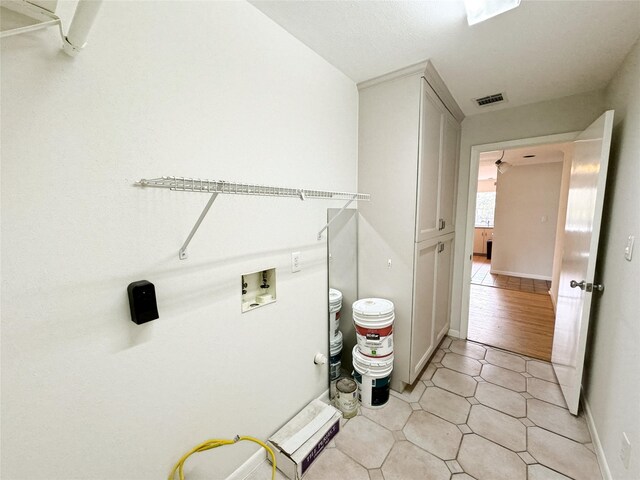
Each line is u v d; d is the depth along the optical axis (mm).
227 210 1187
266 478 1359
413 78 1747
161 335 999
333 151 1797
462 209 2783
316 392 1818
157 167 950
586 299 1646
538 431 1632
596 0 1176
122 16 837
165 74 949
